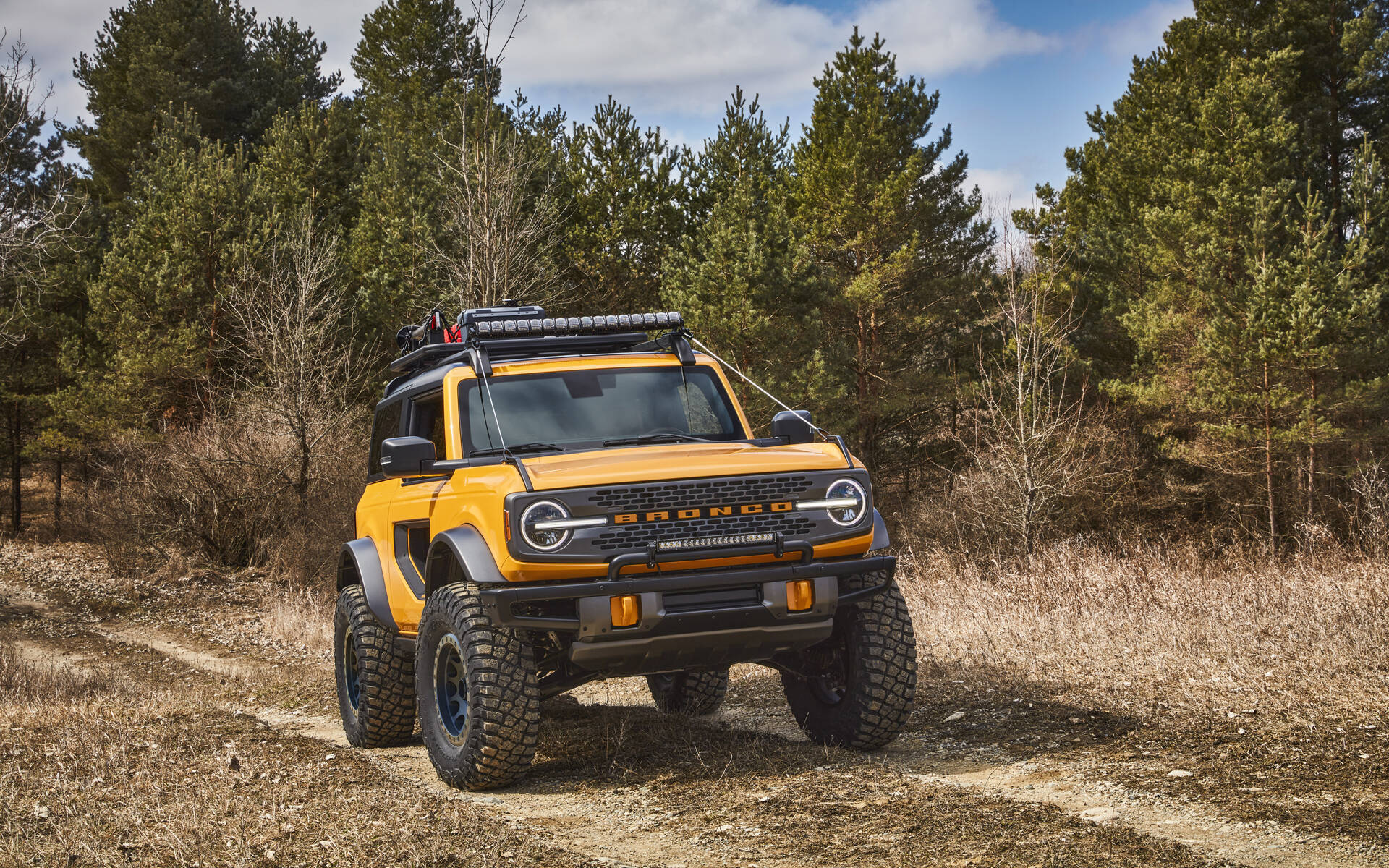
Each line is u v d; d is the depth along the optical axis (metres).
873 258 28.11
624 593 5.14
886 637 5.82
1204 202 23.38
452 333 7.34
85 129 43.25
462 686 5.78
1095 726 6.12
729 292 24.34
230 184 30.73
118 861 4.20
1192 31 27.94
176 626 20.78
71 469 42.66
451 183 26.77
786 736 6.76
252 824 4.72
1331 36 25.66
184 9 43.66
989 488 23.92
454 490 5.93
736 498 5.41
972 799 4.77
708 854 4.23
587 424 6.41
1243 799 4.56
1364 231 21.55
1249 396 22.33
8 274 26.62
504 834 4.50
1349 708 5.95
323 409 27.08
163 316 30.47
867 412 28.45
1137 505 26.34
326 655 15.95
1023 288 24.58
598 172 29.59
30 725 7.84
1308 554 16.77
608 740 6.64
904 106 28.39
